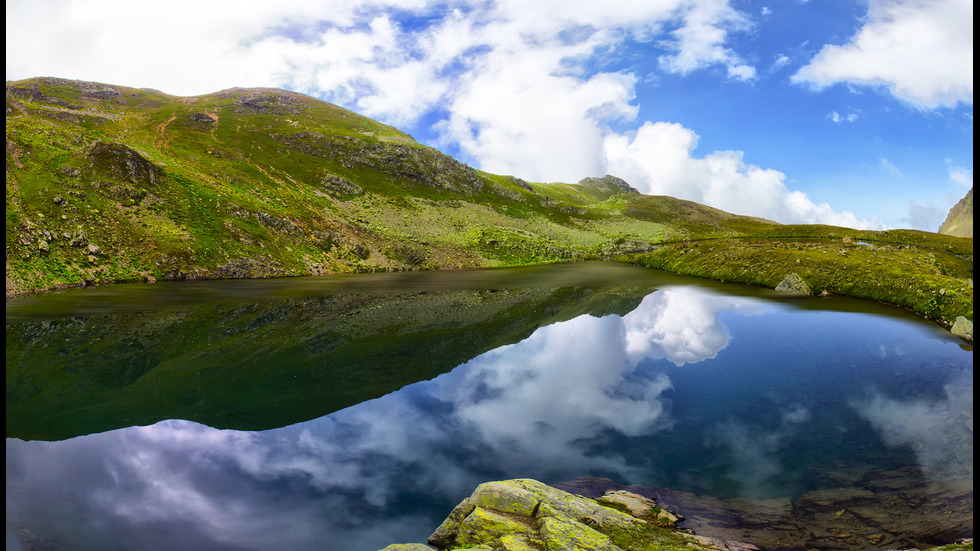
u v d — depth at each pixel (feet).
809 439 64.80
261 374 96.12
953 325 120.78
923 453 57.36
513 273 301.84
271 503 51.75
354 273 301.63
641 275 277.44
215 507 51.21
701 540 41.37
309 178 467.52
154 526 47.19
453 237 409.49
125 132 485.15
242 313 156.04
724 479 55.62
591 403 82.07
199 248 257.55
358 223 380.37
